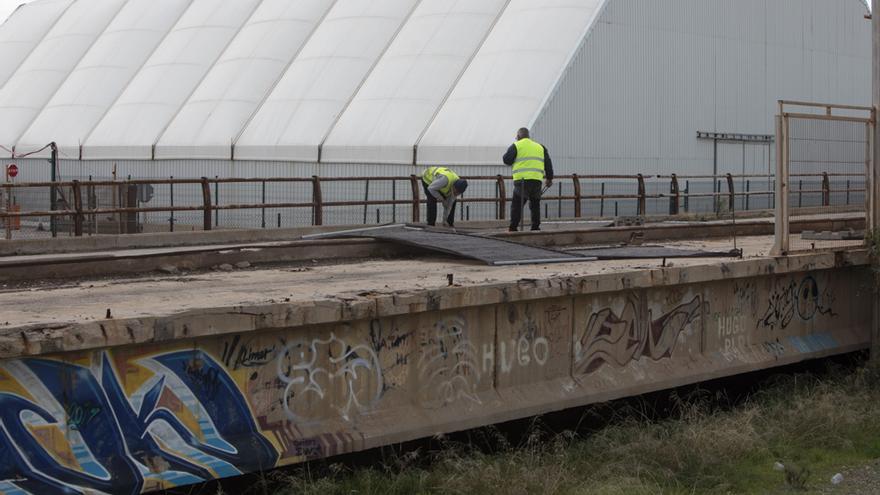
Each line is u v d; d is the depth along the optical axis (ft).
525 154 59.26
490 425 29.53
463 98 116.26
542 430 31.89
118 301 24.52
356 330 24.99
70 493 19.52
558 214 108.37
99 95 151.33
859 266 42.24
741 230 55.62
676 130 130.41
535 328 29.32
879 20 41.27
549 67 115.24
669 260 37.11
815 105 40.11
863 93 165.99
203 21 153.69
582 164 117.08
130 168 137.39
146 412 20.90
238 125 130.41
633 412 33.99
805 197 81.56
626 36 123.13
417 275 32.01
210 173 129.70
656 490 26.53
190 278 31.48
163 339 20.51
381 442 25.03
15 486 18.89
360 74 128.77
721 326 35.78
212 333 21.35
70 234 85.87
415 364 26.35
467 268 34.60
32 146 148.36
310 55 134.51
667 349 33.53
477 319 27.81
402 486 25.11
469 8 129.80
